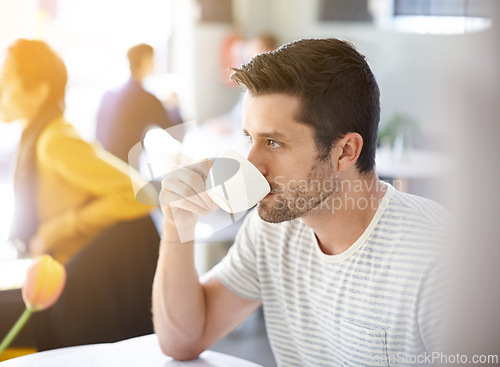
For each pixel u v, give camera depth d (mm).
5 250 1963
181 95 6707
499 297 484
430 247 1032
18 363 1143
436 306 1006
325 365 1217
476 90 456
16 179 1988
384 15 5184
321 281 1184
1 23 6199
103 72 6805
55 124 1963
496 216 470
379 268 1095
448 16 4480
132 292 1766
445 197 492
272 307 1316
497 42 446
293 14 6492
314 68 1045
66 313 1701
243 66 1089
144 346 1302
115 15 6738
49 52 2012
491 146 459
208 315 1326
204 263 3666
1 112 2021
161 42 6957
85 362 1160
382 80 5000
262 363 2682
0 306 1672
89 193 1873
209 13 6777
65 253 1909
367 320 1110
